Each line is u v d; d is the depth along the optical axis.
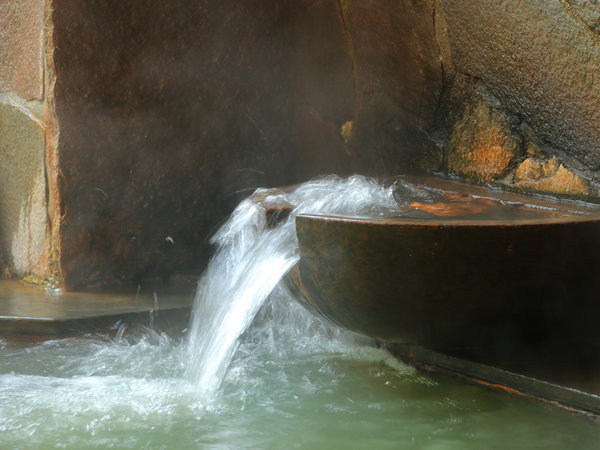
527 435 3.08
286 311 5.15
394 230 3.46
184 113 6.45
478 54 5.26
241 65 6.68
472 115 5.56
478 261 3.48
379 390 3.72
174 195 6.52
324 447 2.97
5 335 5.04
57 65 5.80
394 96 6.22
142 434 3.13
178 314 5.45
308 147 7.08
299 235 3.77
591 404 3.26
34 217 6.26
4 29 6.30
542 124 4.98
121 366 4.27
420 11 5.66
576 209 4.28
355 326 3.96
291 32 6.89
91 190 6.09
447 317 3.68
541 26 4.53
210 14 6.42
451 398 3.59
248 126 6.83
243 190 6.89
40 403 3.52
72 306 5.47
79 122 5.95
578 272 3.65
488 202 4.64
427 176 5.92
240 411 3.42
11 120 6.35
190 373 4.06
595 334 3.96
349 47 6.48
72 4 5.78
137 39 6.11
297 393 3.68
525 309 3.69
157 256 6.52
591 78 4.32
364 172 6.62
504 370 3.64
